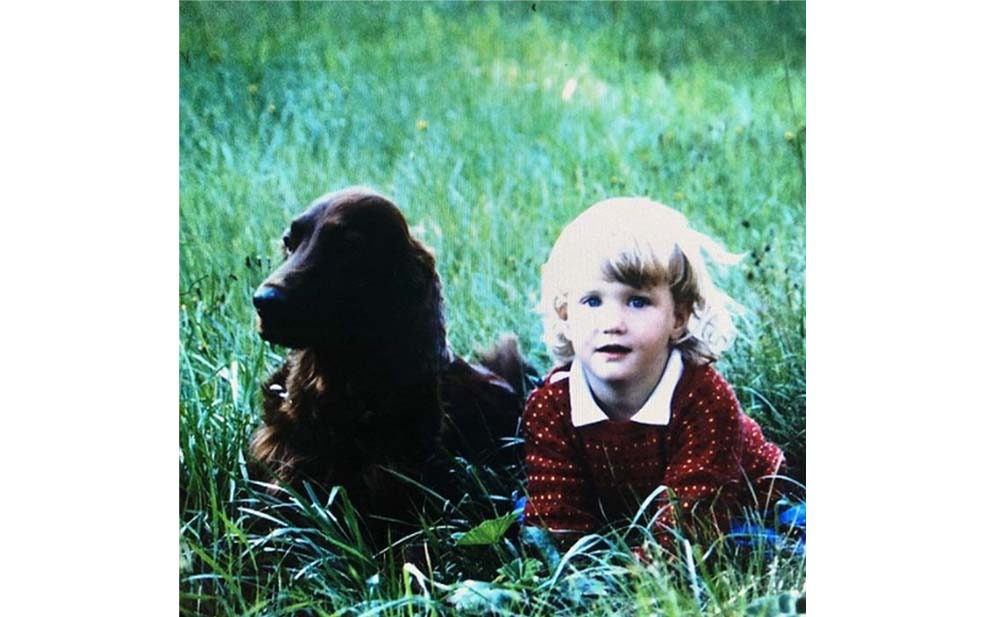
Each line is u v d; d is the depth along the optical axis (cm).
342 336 313
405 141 391
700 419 311
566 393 315
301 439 320
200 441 325
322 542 315
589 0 422
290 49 392
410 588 308
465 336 344
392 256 314
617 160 400
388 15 405
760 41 413
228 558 313
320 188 369
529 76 411
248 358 333
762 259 371
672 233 317
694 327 317
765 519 321
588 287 314
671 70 419
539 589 300
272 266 343
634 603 299
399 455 320
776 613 302
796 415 344
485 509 322
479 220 374
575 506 314
